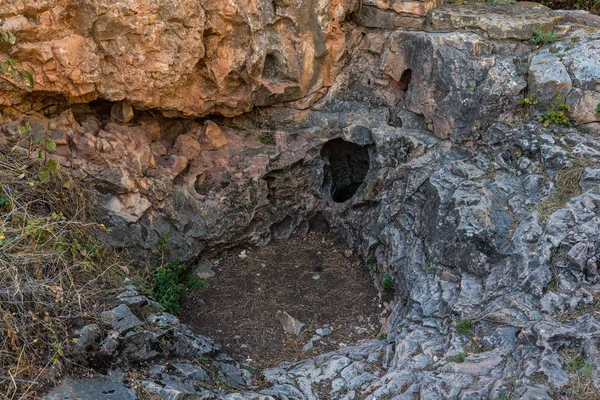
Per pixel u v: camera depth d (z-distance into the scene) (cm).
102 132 567
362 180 752
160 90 568
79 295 455
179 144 631
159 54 550
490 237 523
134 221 585
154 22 535
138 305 487
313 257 696
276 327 593
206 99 618
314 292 643
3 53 489
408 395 432
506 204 544
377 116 681
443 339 490
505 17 639
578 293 452
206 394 437
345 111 692
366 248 670
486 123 613
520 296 470
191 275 639
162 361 468
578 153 548
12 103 516
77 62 515
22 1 479
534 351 420
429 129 658
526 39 630
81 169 552
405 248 609
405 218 627
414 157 638
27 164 516
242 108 648
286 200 704
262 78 643
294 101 680
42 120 537
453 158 623
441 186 590
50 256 468
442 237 558
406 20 663
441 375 434
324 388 488
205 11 568
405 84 688
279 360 552
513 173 572
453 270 543
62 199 532
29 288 434
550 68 589
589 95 573
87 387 412
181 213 621
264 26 614
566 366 399
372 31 693
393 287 609
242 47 610
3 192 493
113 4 512
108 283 505
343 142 719
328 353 542
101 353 435
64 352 420
